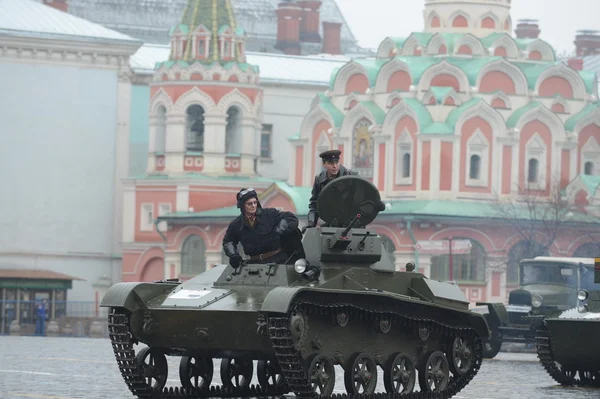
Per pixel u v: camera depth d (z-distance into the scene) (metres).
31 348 39.84
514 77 74.88
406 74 75.06
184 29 83.12
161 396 20.72
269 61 93.69
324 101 79.12
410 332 21.52
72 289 85.69
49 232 85.50
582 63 99.75
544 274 44.25
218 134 82.12
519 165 73.62
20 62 85.06
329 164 20.92
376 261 20.70
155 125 83.50
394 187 73.38
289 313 18.56
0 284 82.19
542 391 25.34
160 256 82.62
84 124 86.38
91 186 86.44
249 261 20.27
